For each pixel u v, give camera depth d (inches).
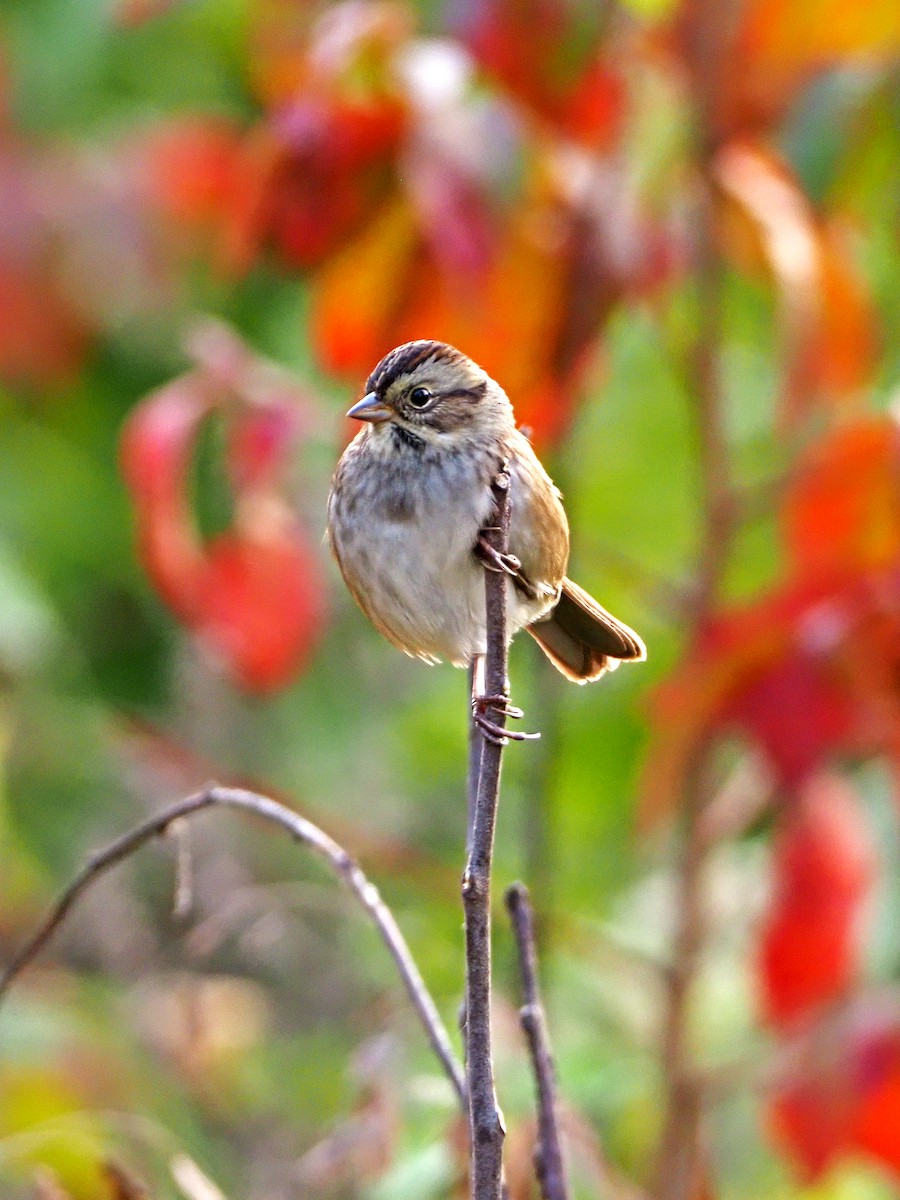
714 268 348.8
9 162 452.1
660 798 315.6
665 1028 354.6
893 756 306.8
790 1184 414.6
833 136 313.6
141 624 502.0
